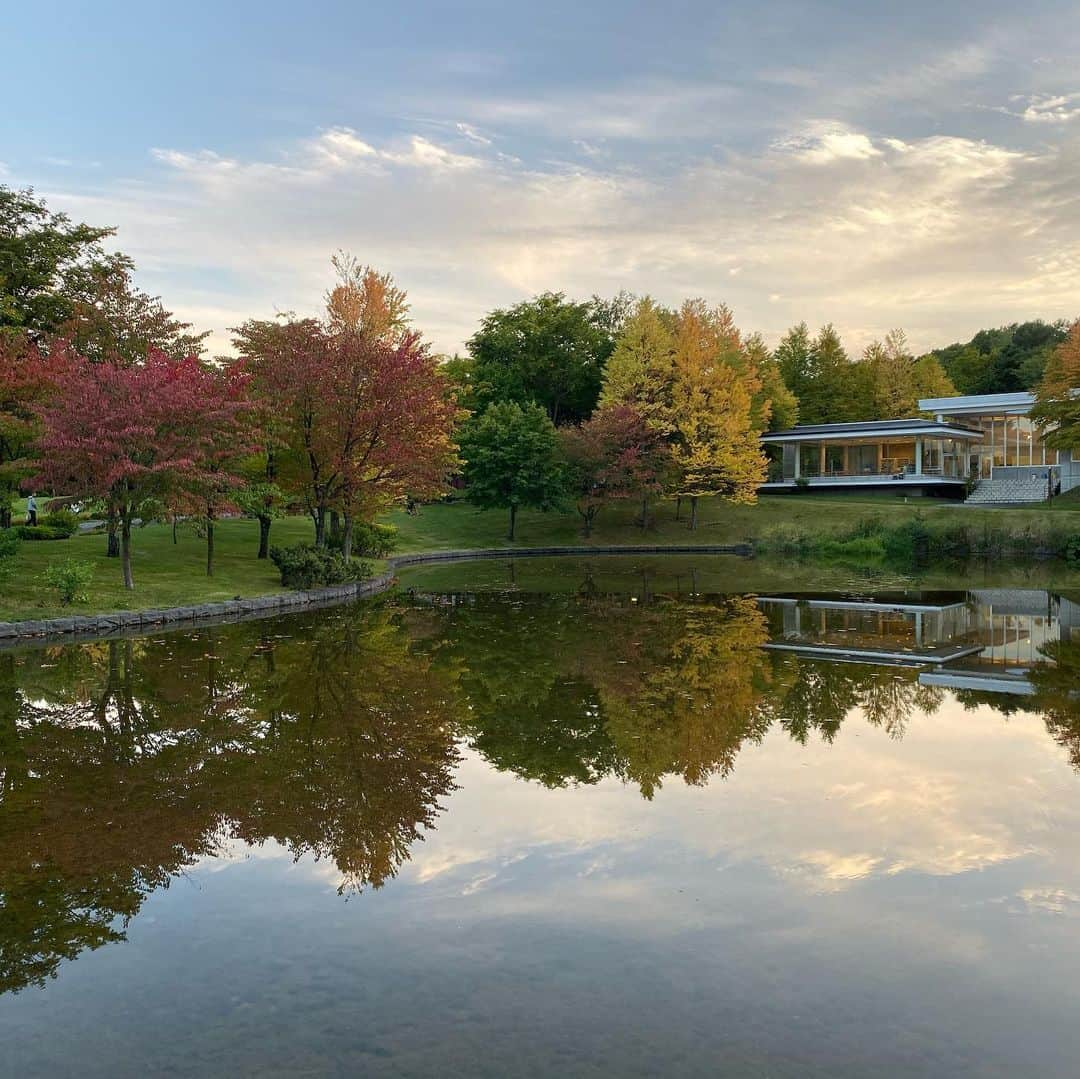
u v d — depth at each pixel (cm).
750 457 4556
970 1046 334
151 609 1619
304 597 1942
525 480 4281
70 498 1752
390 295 3294
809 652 1264
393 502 2758
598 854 527
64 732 823
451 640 1392
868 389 6612
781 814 591
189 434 1786
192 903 468
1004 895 465
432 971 393
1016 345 8975
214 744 780
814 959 401
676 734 805
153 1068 323
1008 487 4881
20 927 442
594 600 2038
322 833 568
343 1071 318
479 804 620
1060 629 1493
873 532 3884
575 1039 338
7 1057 331
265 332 2384
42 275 2523
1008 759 713
